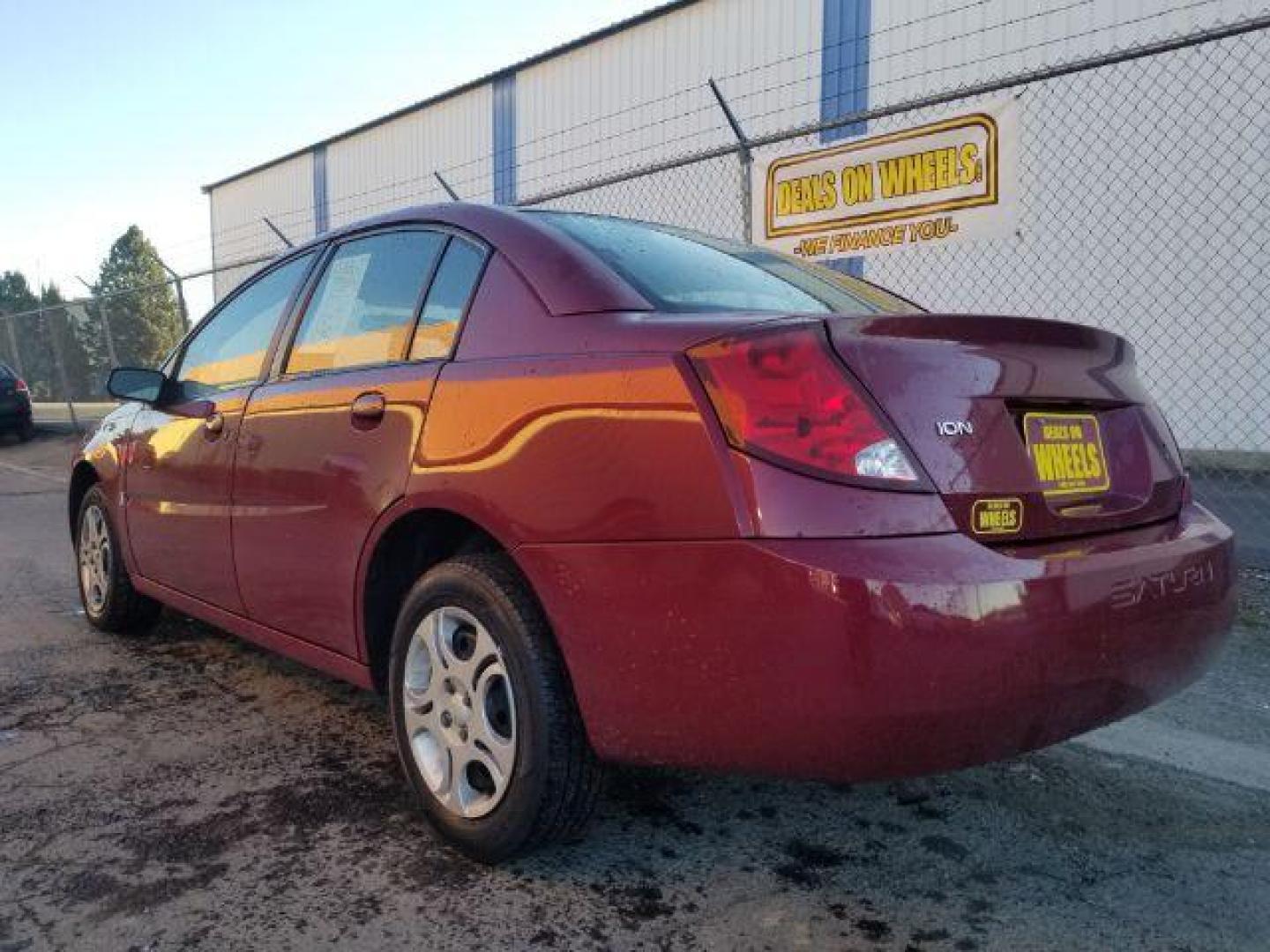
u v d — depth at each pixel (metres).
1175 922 2.18
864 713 1.78
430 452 2.44
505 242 2.61
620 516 2.02
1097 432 2.29
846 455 1.84
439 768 2.48
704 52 13.97
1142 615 2.04
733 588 1.86
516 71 16.78
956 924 2.16
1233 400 9.46
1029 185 10.60
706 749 1.97
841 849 2.49
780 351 1.91
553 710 2.19
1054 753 3.11
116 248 51.34
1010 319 2.17
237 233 25.09
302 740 3.19
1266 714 3.42
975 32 11.00
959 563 1.83
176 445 3.65
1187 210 9.62
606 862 2.41
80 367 17.81
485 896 2.26
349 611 2.76
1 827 2.57
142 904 2.21
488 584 2.30
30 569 5.92
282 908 2.20
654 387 2.01
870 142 6.77
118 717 3.39
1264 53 9.07
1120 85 9.96
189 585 3.63
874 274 11.02
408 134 19.38
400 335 2.79
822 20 12.55
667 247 2.82
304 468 2.90
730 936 2.11
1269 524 6.36
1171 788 2.86
